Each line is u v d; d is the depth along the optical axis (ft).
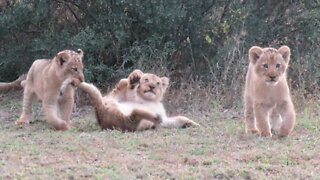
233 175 28.27
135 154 32.32
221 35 54.19
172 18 51.65
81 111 48.52
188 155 31.89
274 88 35.01
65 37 52.54
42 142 35.14
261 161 30.68
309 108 45.34
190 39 54.13
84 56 52.37
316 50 52.11
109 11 53.21
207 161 30.53
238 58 51.16
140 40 53.72
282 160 30.73
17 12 54.34
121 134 37.17
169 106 48.60
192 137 36.40
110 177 27.84
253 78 35.91
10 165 29.91
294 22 54.44
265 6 54.85
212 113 45.70
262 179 27.61
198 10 53.57
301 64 51.42
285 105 35.35
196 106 47.44
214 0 53.72
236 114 45.03
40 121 43.47
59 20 56.39
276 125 37.81
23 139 36.11
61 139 35.78
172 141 35.01
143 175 28.30
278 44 54.19
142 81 41.01
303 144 33.86
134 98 41.24
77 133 37.99
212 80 50.88
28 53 55.98
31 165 29.91
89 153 32.40
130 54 52.65
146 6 51.88
